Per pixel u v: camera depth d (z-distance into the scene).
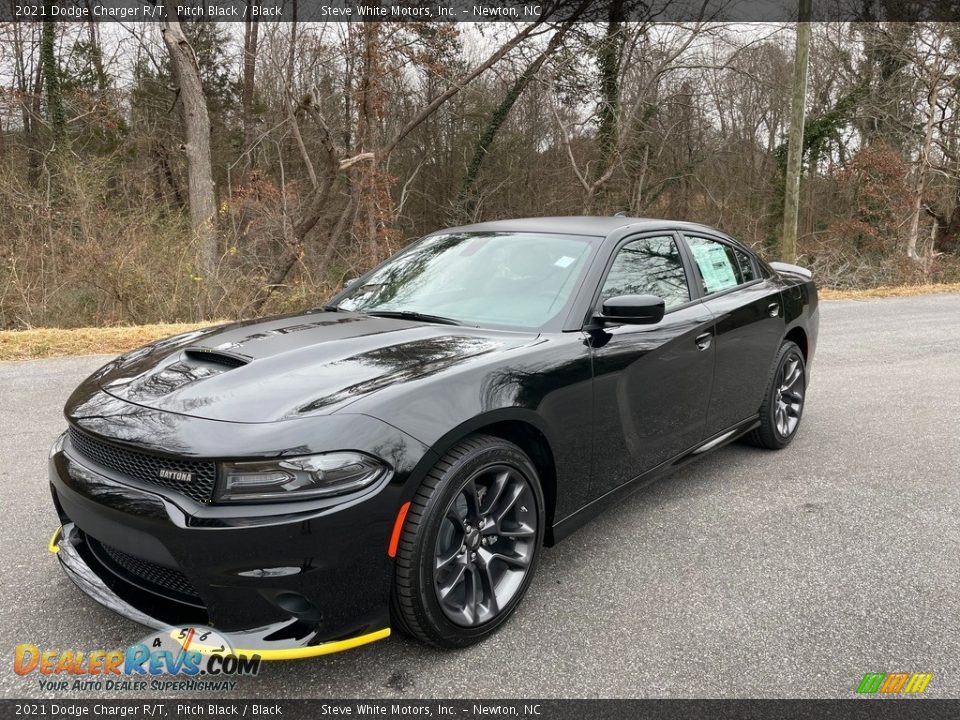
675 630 2.62
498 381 2.57
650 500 3.88
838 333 9.50
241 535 2.04
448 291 3.47
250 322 3.41
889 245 21.42
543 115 25.62
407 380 2.41
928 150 21.17
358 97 16.41
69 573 2.48
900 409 5.72
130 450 2.23
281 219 13.88
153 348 3.12
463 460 2.39
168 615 2.26
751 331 4.16
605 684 2.31
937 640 2.55
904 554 3.22
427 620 2.34
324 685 2.31
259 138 22.02
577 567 3.11
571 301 3.13
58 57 21.02
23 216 11.31
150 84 22.50
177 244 11.20
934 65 21.38
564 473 2.87
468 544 2.49
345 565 2.13
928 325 10.16
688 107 24.00
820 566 3.11
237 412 2.24
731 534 3.43
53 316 10.69
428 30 16.47
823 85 25.05
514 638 2.57
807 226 26.02
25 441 4.64
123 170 12.96
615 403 3.09
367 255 16.45
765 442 4.65
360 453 2.16
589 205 23.55
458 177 27.97
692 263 3.97
